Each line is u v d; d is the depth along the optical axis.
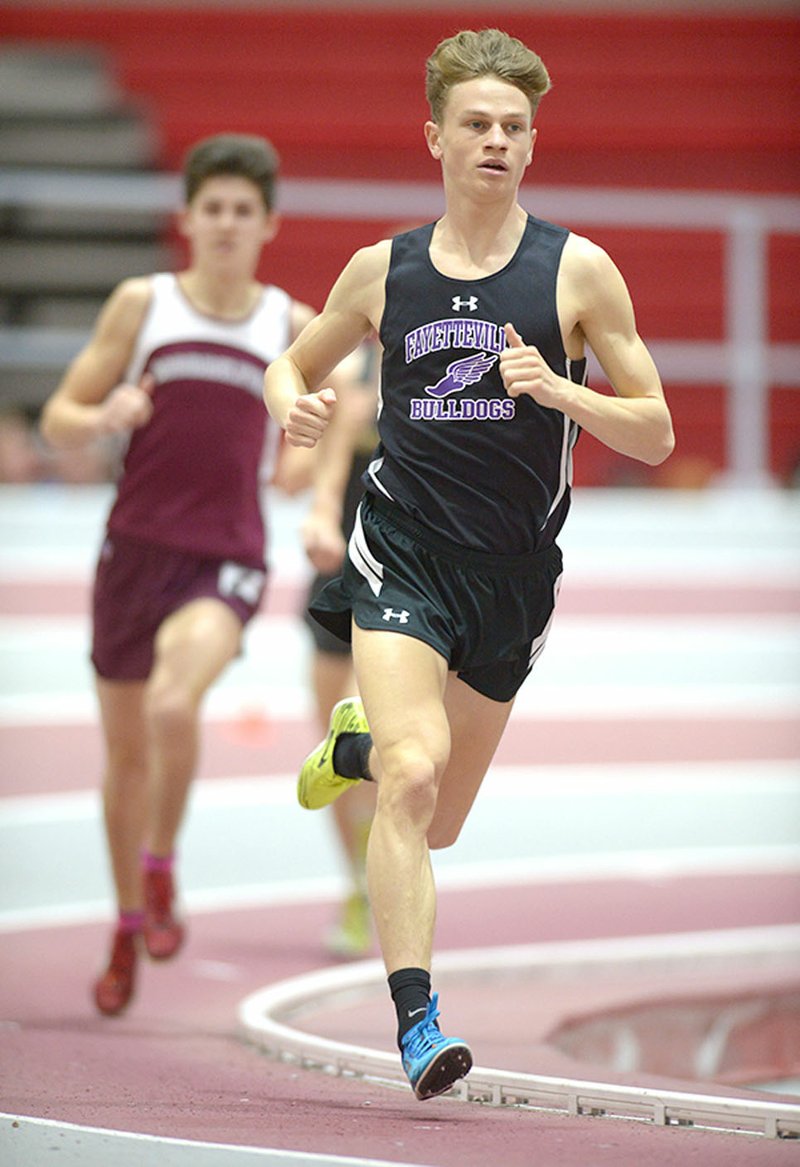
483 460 9.45
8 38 47.16
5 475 33.56
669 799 23.00
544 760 24.80
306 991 13.68
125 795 13.90
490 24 47.38
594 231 44.00
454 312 9.41
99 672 14.05
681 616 32.69
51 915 17.09
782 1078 13.81
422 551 9.52
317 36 47.38
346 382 15.81
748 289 35.78
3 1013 13.48
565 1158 8.16
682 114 46.41
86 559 32.31
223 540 13.92
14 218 42.94
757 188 45.31
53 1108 9.37
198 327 14.04
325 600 10.05
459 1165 7.97
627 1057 13.57
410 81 46.81
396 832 8.98
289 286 42.53
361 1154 8.18
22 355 34.00
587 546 34.78
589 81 46.72
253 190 14.02
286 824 21.16
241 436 14.02
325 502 15.73
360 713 10.31
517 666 9.94
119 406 13.39
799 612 33.28
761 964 15.88
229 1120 9.07
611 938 16.72
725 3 47.66
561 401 9.02
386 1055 10.88
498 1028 12.79
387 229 43.16
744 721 27.36
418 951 8.86
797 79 47.06
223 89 46.38
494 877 19.20
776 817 22.28
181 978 15.04
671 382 42.84
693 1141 8.73
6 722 25.19
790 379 38.38
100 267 42.94
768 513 35.78
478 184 9.29
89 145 44.47
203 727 25.47
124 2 47.53
